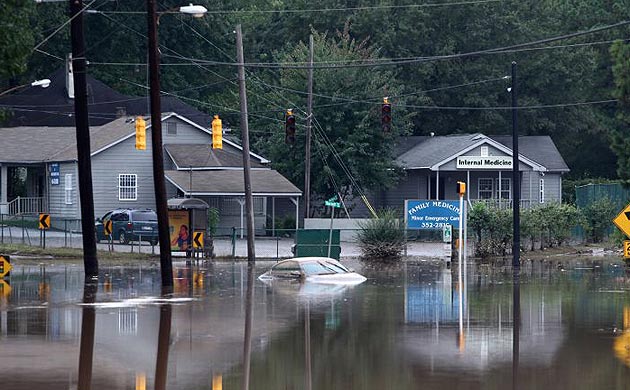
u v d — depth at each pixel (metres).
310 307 78.62
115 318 71.75
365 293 90.44
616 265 128.50
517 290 93.00
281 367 51.88
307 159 171.88
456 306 79.12
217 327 66.88
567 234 163.88
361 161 199.88
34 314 74.25
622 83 110.62
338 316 72.81
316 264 108.75
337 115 198.50
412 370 50.84
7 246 146.88
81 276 109.12
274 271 109.62
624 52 111.06
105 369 51.34
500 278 107.75
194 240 136.75
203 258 139.75
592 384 46.94
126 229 162.12
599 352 56.12
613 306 78.81
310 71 168.38
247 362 53.47
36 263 129.50
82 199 109.06
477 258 144.00
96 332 64.50
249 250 133.88
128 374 50.03
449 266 127.62
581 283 100.38
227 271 117.44
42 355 55.66
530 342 59.94
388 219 143.62
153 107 101.12
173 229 139.88
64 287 96.06
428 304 80.81
